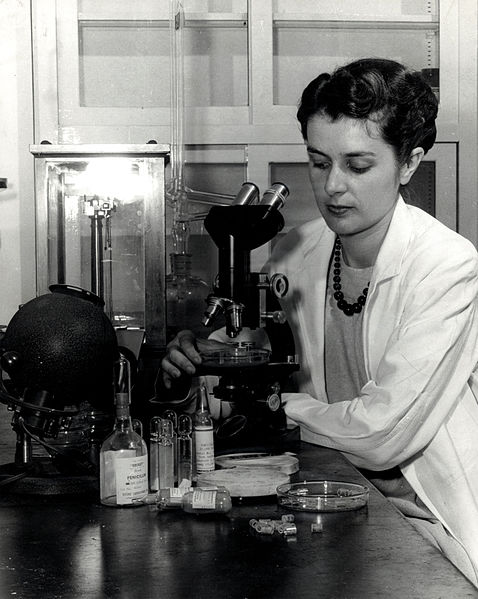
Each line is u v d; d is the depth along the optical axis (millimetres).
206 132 3775
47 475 1573
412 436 1901
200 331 3059
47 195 2658
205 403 1709
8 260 3650
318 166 1978
